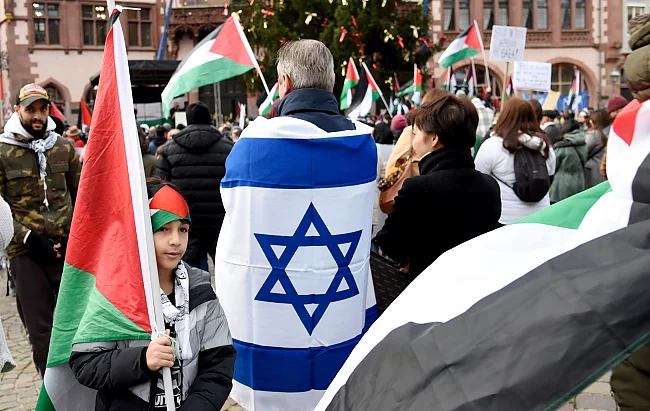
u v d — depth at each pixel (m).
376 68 19.61
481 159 4.37
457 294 1.65
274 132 2.82
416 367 1.55
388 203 4.35
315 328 2.93
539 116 5.35
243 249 2.92
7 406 4.30
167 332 2.21
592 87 30.78
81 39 28.52
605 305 1.39
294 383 2.95
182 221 2.40
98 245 2.32
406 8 22.69
